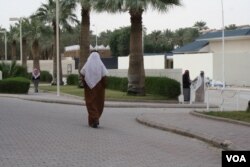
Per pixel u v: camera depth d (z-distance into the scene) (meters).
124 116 20.73
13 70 44.28
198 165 9.55
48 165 9.02
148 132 14.99
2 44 103.31
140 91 33.06
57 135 12.92
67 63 79.06
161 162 9.74
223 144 11.83
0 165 8.91
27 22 67.75
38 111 20.36
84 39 41.88
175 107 28.23
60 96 34.12
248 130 14.27
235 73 57.22
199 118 18.30
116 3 31.66
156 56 69.62
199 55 60.84
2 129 13.74
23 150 10.50
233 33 62.03
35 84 38.97
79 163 9.33
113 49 101.50
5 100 27.56
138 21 32.38
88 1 37.22
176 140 13.34
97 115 15.13
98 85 15.13
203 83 32.28
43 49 92.44
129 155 10.41
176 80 34.22
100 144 11.76
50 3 56.56
